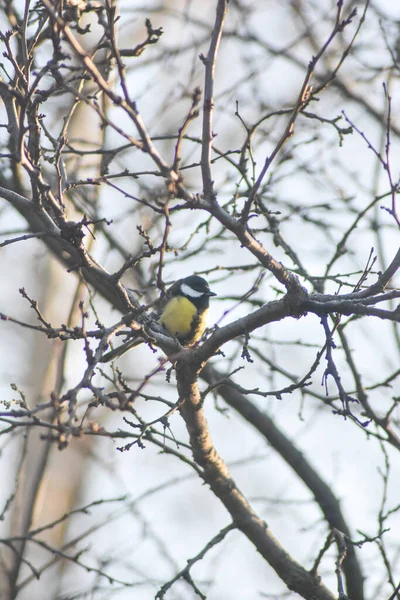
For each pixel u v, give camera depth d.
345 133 8.42
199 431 9.91
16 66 7.51
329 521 12.47
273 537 10.71
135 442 7.83
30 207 7.96
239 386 8.46
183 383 9.31
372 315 7.80
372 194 14.07
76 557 11.27
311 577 10.48
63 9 7.27
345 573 11.66
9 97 7.86
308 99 7.31
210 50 7.04
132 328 8.31
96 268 8.02
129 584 11.28
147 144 6.51
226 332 8.69
